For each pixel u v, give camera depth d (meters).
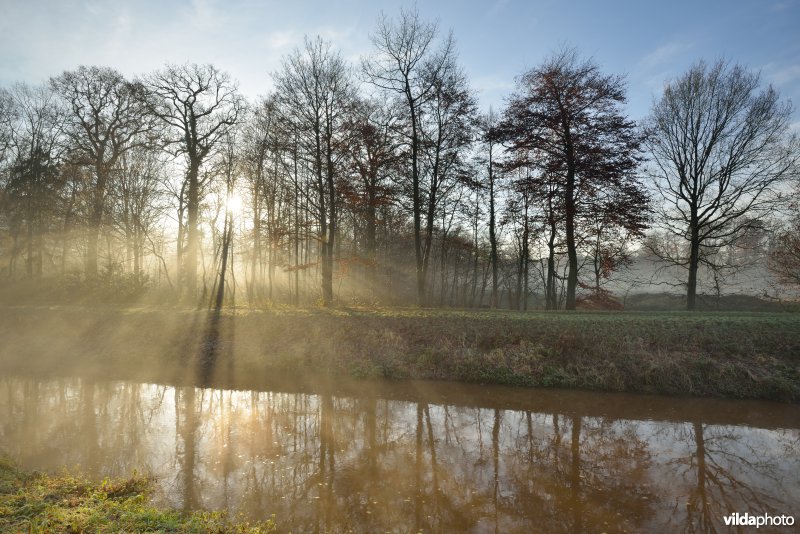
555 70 22.86
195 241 28.30
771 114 23.75
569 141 22.81
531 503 8.05
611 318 17.94
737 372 14.19
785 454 10.39
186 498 7.97
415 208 24.28
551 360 15.65
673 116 25.94
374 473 9.24
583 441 11.19
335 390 15.05
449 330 17.42
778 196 24.59
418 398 14.27
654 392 14.21
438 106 24.06
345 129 23.92
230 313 21.55
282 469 9.38
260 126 27.39
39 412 13.20
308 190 26.67
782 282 26.56
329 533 6.94
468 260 40.34
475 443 11.05
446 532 7.05
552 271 31.08
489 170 31.16
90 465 9.41
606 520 7.50
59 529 5.56
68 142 32.75
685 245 32.91
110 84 31.41
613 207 22.75
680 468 9.68
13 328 21.92
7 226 33.97
